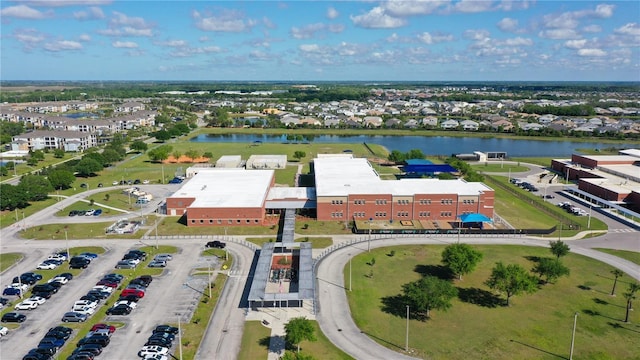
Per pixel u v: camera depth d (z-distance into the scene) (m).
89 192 159.38
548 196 157.25
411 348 68.38
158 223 125.38
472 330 73.25
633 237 116.56
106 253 104.56
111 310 77.69
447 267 96.94
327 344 69.19
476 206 127.56
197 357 65.69
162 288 87.00
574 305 81.44
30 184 144.75
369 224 124.06
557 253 97.44
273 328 73.50
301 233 117.75
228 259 100.94
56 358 65.25
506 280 80.25
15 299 83.25
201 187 141.62
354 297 84.00
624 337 71.56
